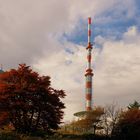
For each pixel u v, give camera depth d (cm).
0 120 5453
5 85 5547
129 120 7825
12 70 5803
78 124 8731
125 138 7694
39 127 5706
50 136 5806
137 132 7656
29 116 5700
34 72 5859
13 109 5503
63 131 7875
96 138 7344
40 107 5559
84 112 9106
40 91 5631
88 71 14112
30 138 4888
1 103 5519
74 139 6191
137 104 10212
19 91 5494
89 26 14700
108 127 8269
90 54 14338
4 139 4512
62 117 5794
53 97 5662
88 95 13788
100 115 8619
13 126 5688
